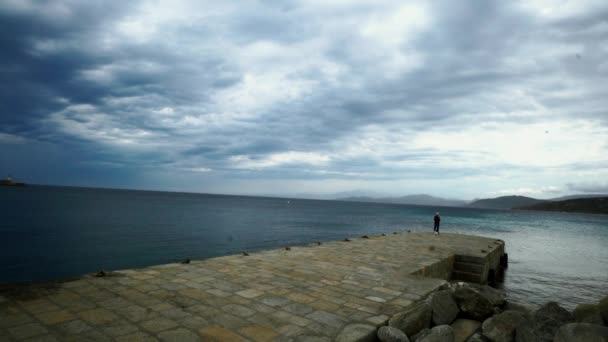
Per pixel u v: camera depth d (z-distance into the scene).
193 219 50.00
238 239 31.34
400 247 15.65
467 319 6.64
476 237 23.12
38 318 5.11
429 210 160.88
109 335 4.64
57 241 25.36
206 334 4.82
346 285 7.90
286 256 11.49
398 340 4.99
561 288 16.72
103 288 6.77
